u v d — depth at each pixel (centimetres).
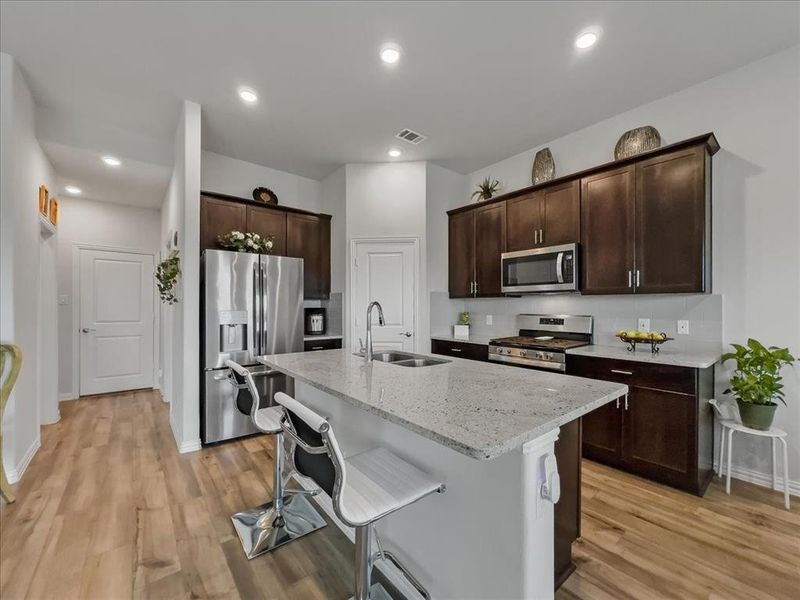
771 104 246
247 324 338
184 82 275
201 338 322
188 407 302
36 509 214
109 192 444
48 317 366
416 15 211
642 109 306
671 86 279
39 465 272
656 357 254
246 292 338
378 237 426
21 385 260
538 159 374
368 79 271
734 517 208
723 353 263
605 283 297
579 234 315
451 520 137
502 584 118
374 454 157
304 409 120
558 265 317
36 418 296
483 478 125
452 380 174
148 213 517
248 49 239
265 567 170
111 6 204
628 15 210
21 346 259
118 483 246
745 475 252
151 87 281
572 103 303
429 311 425
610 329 327
